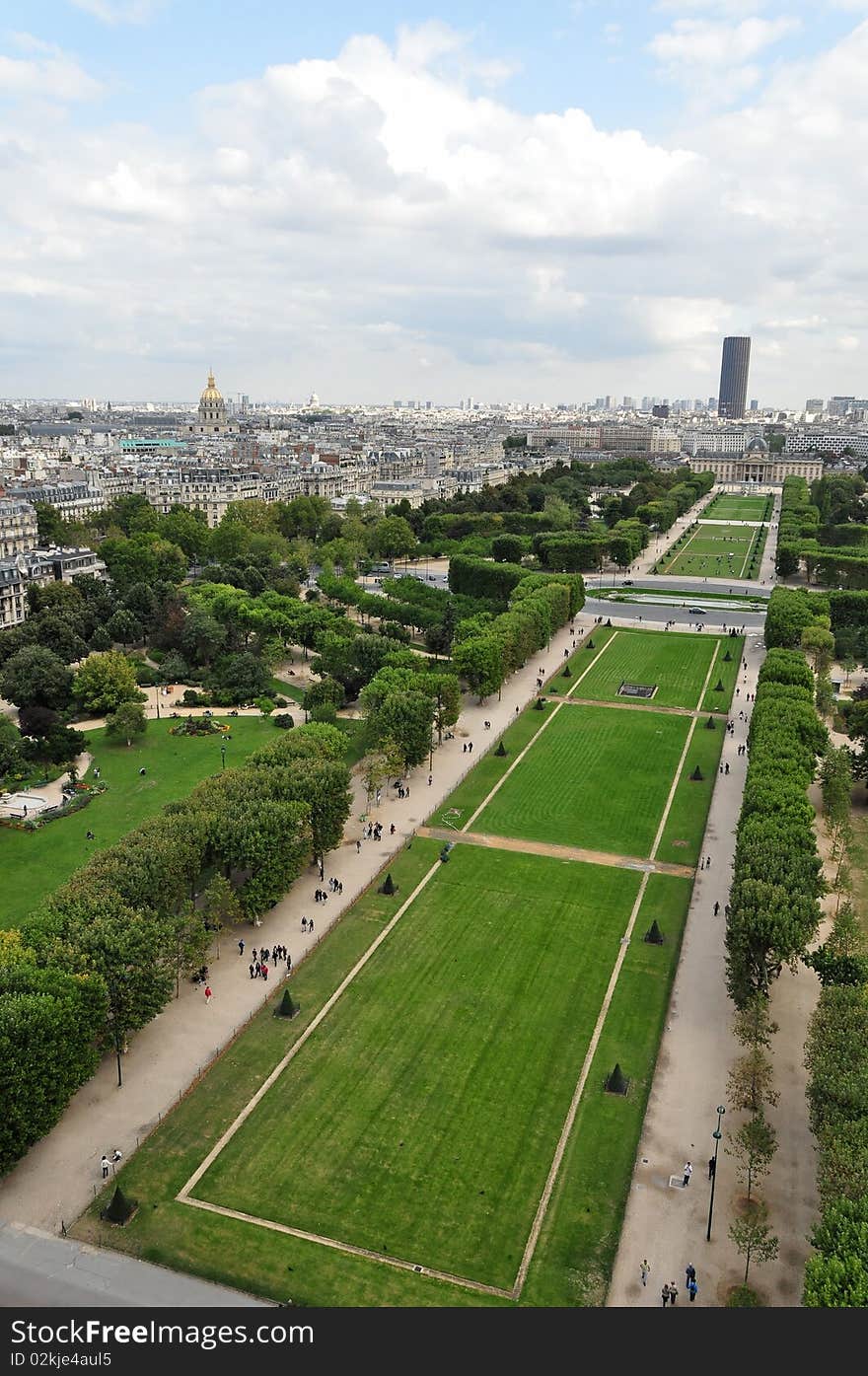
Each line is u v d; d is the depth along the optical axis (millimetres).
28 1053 199000
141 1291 175750
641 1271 183375
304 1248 187000
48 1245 185375
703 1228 194000
